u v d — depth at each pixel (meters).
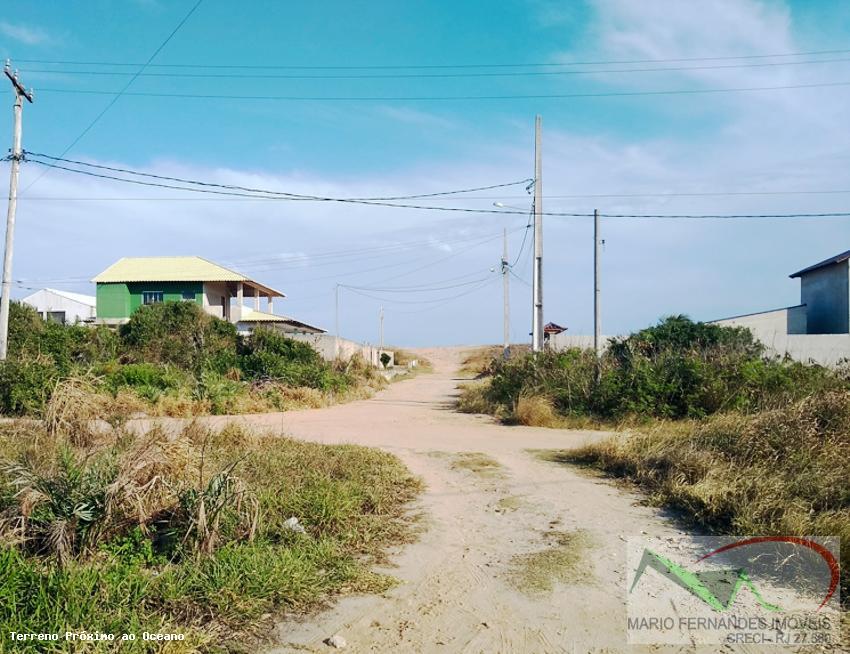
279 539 5.94
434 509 7.61
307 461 8.74
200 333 26.45
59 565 4.71
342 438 13.09
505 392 19.12
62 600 4.19
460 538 6.54
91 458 6.62
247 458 8.28
